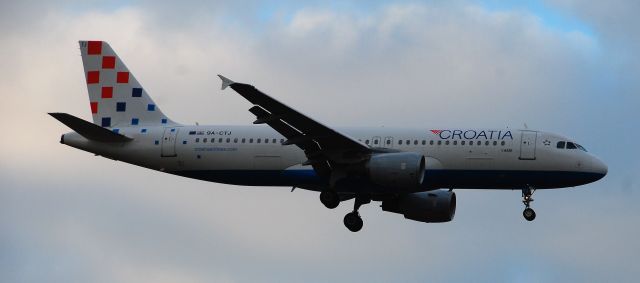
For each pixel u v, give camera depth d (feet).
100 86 551.18
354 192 501.97
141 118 544.21
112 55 552.82
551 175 491.31
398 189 481.87
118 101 548.31
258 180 519.60
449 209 519.19
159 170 533.55
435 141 499.92
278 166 514.68
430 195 520.83
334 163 487.61
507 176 493.77
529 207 500.74
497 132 498.28
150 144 530.27
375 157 480.64
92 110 550.36
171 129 532.32
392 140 504.43
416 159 475.72
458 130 502.38
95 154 538.47
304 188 518.37
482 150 494.18
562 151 490.49
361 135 507.71
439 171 496.23
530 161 490.90
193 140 525.75
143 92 547.49
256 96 442.91
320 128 467.11
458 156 495.82
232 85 432.25
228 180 525.34
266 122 466.70
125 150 532.73
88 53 554.05
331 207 506.89
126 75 549.95
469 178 496.23
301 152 512.22
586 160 490.08
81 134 525.75
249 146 518.78
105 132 523.29
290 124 467.52
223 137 523.70
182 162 526.98
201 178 529.45
